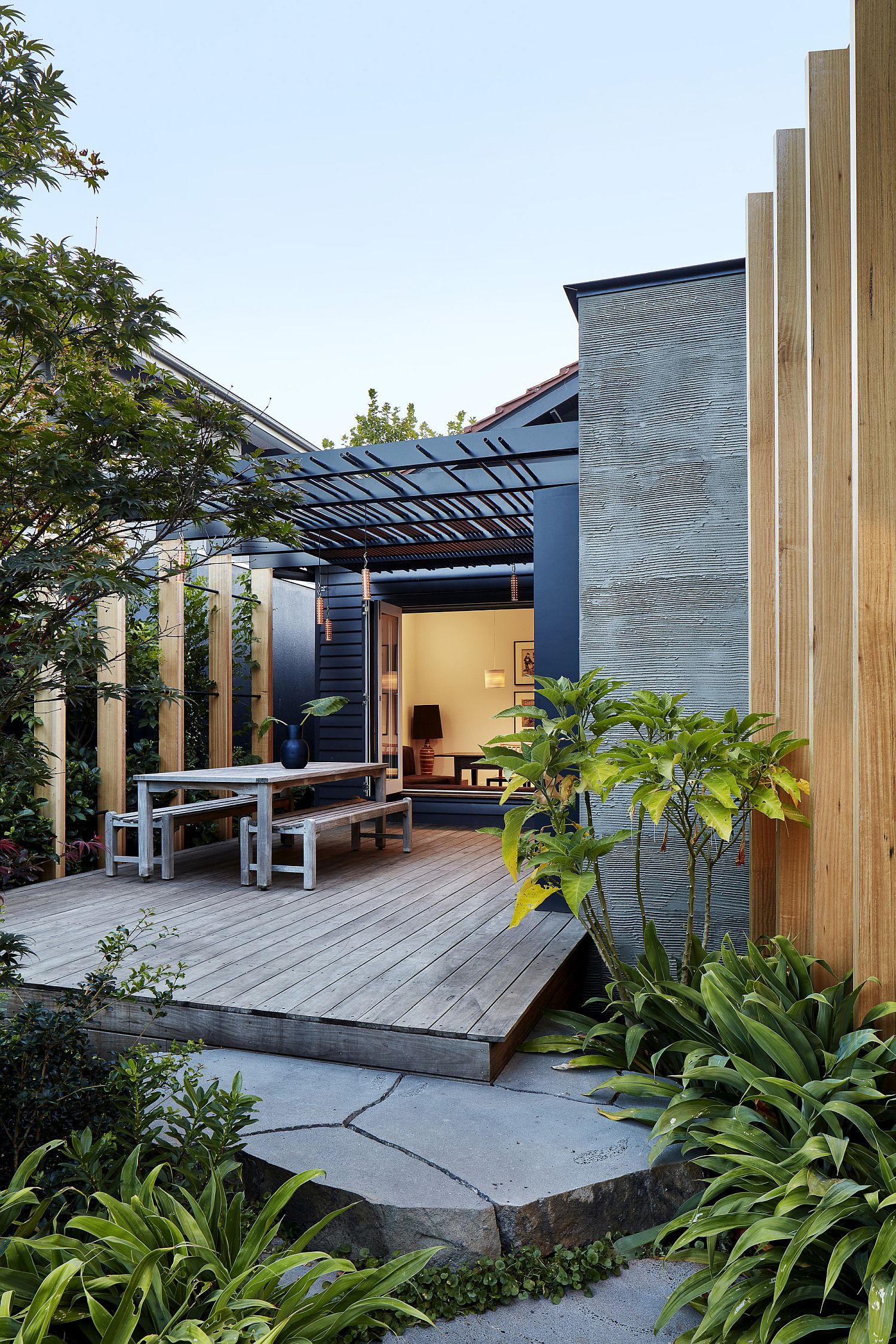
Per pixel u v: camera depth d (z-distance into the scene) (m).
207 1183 1.99
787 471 2.85
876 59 2.21
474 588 8.62
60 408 2.29
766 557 3.07
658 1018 2.70
